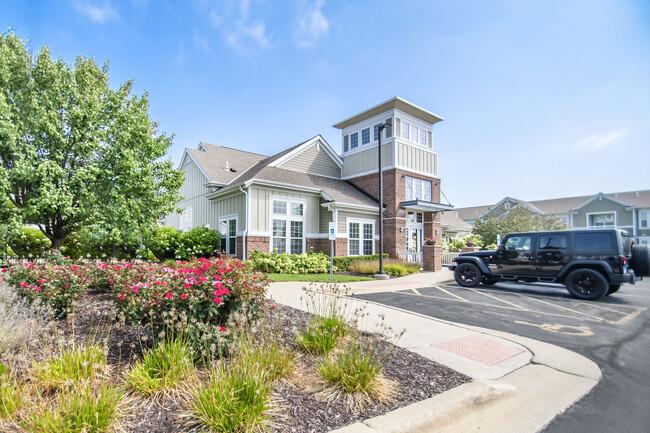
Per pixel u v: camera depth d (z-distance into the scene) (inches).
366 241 706.8
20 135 379.6
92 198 401.1
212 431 92.5
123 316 142.1
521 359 169.3
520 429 107.2
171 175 513.0
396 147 738.2
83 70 439.8
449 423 108.8
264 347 136.9
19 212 386.0
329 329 168.4
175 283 141.9
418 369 148.0
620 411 120.2
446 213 1357.0
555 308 301.9
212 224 710.5
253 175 622.8
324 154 819.4
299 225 644.1
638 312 287.7
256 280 162.7
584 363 167.3
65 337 163.6
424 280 502.3
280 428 96.7
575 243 362.6
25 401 95.3
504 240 414.9
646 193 1446.9
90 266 294.4
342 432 95.0
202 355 134.0
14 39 407.2
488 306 307.9
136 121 452.8
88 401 90.2
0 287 194.1
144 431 91.8
